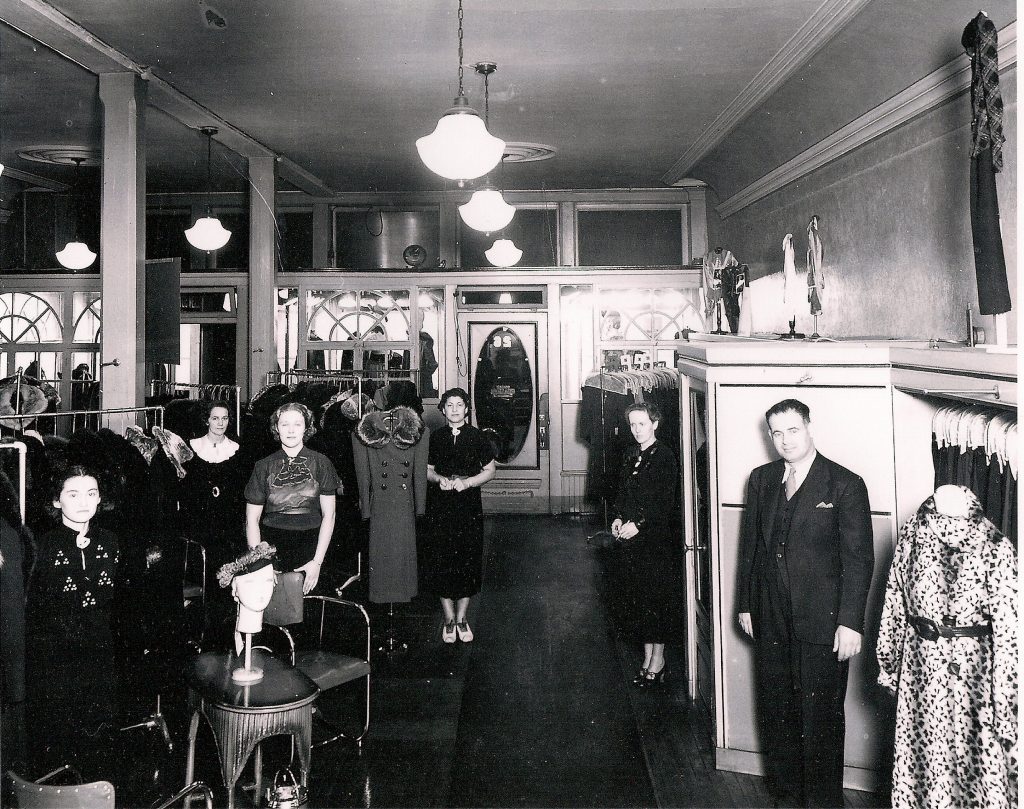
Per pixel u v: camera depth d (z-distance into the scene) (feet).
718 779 11.57
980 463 9.94
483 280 30.07
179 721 13.08
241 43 17.20
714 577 11.97
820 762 10.44
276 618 12.12
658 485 14.64
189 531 16.28
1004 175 12.68
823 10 15.40
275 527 14.42
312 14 15.80
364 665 12.12
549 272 30.27
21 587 10.50
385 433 16.44
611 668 15.81
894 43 15.14
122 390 17.85
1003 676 8.27
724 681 11.85
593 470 27.76
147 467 13.48
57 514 11.37
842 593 10.25
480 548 17.33
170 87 19.86
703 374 12.18
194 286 28.94
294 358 29.68
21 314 28.43
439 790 11.19
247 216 30.83
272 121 23.03
